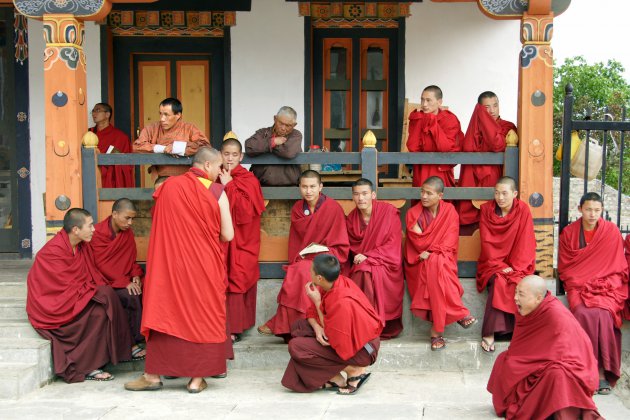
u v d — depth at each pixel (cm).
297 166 629
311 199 573
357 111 852
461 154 615
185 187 502
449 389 517
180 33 838
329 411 465
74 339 541
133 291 576
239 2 829
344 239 579
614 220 1178
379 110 857
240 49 832
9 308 582
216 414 459
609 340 535
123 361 567
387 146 855
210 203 500
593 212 566
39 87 815
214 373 507
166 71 848
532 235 580
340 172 779
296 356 501
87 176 609
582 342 440
